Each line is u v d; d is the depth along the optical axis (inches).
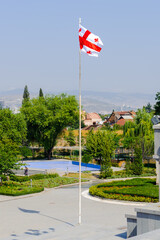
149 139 2596.0
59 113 3149.6
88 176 2158.0
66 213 1061.8
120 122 6417.3
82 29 915.4
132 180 1627.7
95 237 692.7
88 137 2470.5
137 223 662.5
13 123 2903.5
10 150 1593.3
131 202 1250.0
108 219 955.3
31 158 3422.7
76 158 3299.7
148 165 2541.8
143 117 2861.7
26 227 874.1
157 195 1231.5
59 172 2255.2
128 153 2972.4
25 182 1801.2
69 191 1581.0
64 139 3890.3
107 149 2101.4
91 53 917.8
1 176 1550.2
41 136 3235.7
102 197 1338.6
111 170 2102.6
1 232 822.5
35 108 3166.8
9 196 1397.6
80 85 930.1
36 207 1175.6
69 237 701.3
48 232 808.9
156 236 476.4
